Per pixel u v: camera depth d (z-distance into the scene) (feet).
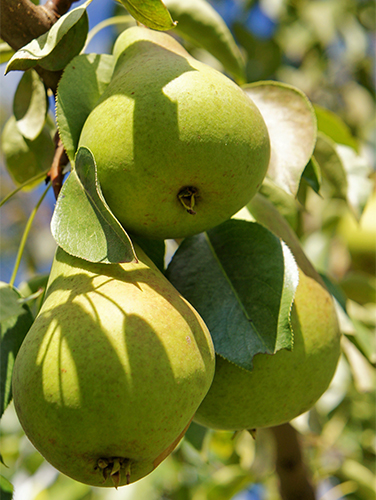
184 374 1.46
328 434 3.00
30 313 1.68
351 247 3.33
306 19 3.89
